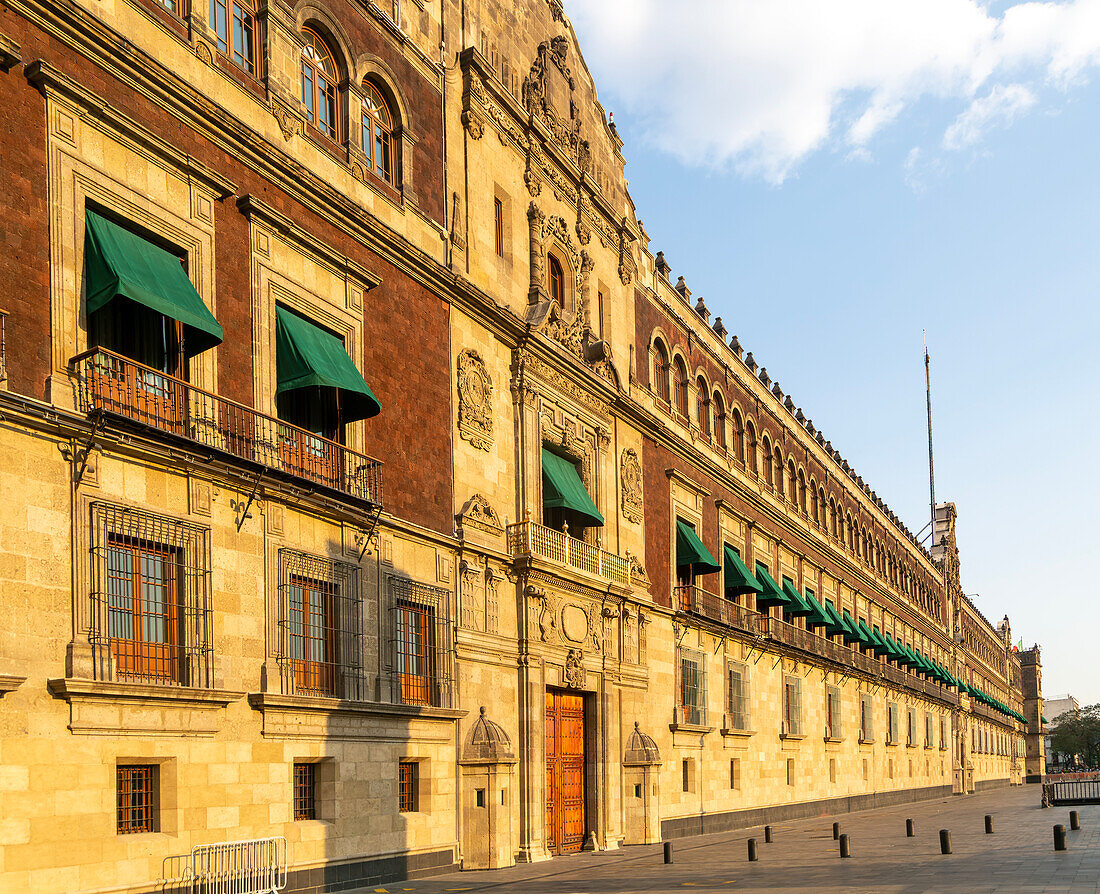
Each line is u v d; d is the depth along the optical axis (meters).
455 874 25.23
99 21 18.41
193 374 19.98
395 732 23.86
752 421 53.06
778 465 57.06
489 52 32.00
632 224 40.88
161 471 18.81
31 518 16.42
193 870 17.45
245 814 19.52
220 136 21.09
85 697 16.61
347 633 22.84
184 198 20.14
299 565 21.67
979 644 123.38
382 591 24.22
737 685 45.41
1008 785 126.25
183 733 18.38
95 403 17.48
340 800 21.94
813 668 55.03
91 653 16.94
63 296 17.38
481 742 26.59
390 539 24.72
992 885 20.42
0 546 15.89
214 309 20.52
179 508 19.09
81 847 16.36
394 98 27.28
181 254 20.16
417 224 27.59
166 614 18.75
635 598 35.81
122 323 18.92
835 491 67.69
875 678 65.88
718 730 42.38
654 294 42.44
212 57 21.45
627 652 35.59
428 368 27.23
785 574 55.19
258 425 21.11
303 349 22.06
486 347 29.92
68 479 17.09
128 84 19.22
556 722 31.56
